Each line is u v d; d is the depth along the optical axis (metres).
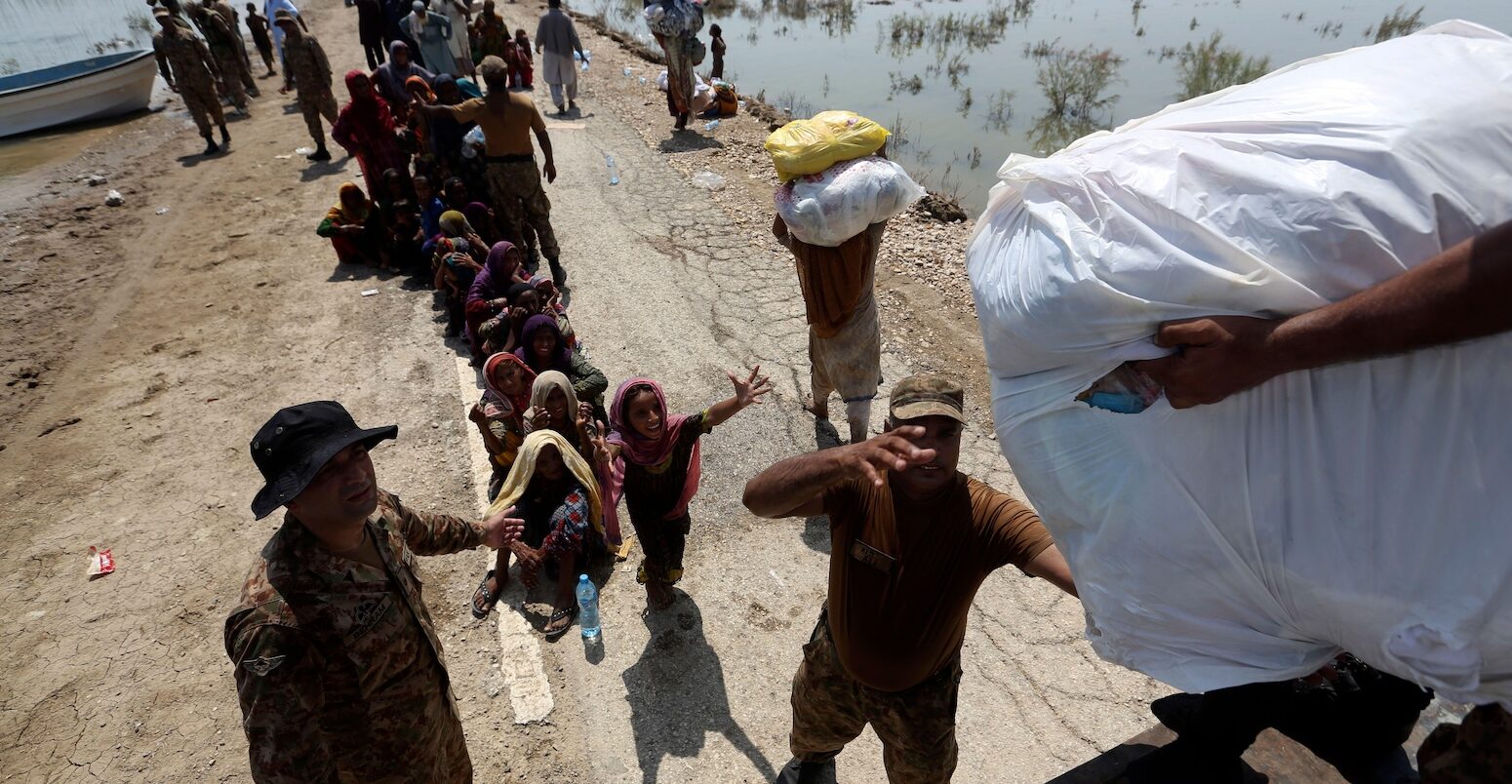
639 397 3.32
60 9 25.66
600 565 4.19
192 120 13.22
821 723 2.60
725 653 3.68
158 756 3.34
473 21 14.07
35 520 4.67
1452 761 1.26
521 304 5.43
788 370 5.75
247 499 4.82
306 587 1.96
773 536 4.34
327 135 11.78
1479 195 1.00
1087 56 16.06
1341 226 1.04
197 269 7.87
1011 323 1.37
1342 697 1.75
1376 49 1.25
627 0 25.16
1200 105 1.38
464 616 3.93
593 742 3.31
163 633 3.91
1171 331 1.16
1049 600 3.85
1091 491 1.35
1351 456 1.09
